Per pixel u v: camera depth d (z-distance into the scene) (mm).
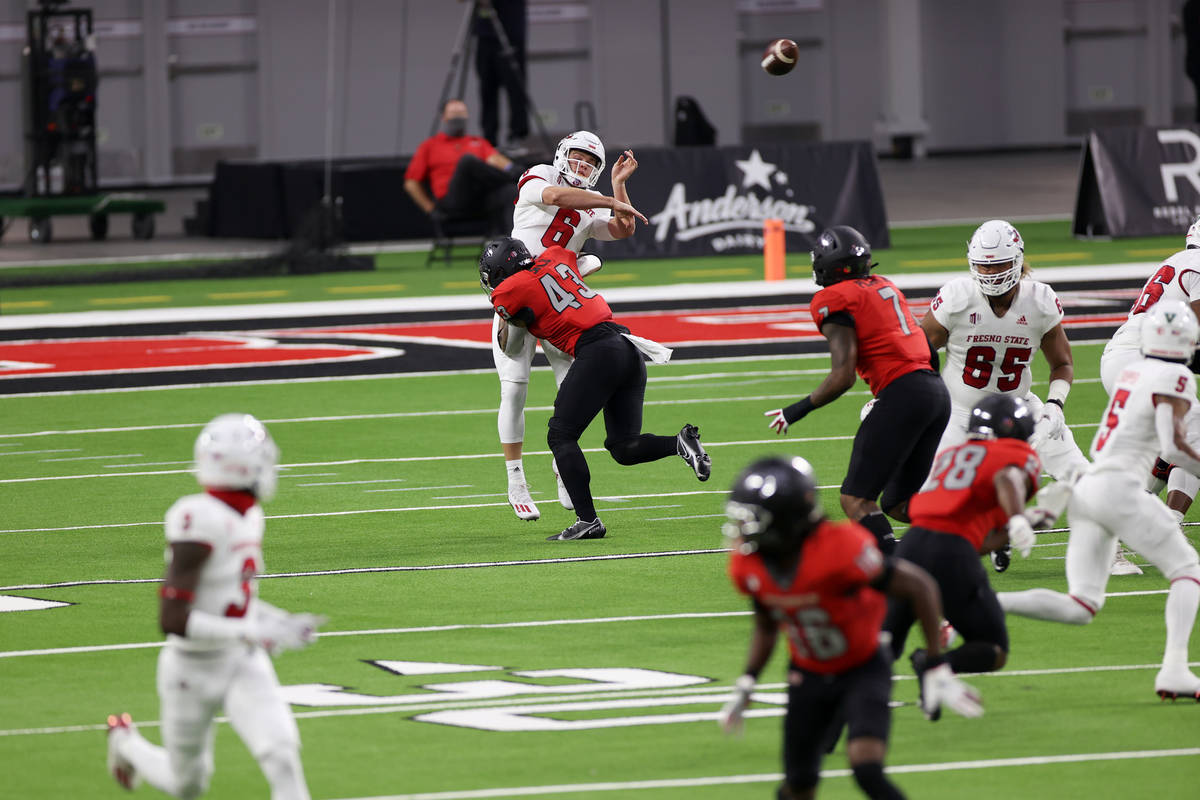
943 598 24250
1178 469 34312
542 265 37719
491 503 42875
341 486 45250
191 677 19656
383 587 34312
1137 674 27578
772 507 18750
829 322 31766
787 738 20000
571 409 37312
